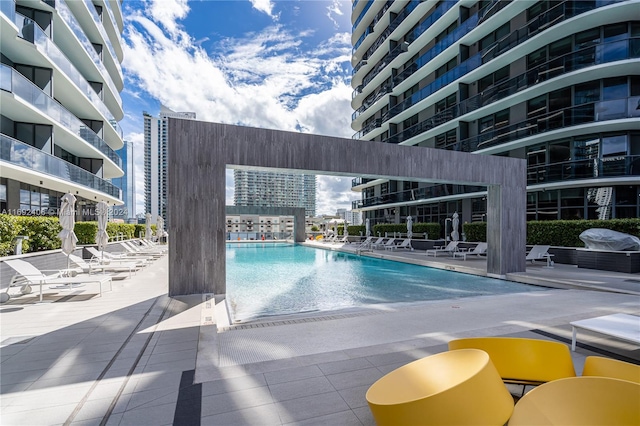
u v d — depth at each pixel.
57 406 2.80
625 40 14.70
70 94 19.84
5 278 7.98
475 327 5.25
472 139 22.64
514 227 11.18
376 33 35.34
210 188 7.56
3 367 3.60
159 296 7.33
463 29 23.52
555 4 17.98
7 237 8.95
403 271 13.84
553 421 2.07
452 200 24.75
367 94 38.66
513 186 11.10
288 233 43.16
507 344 3.10
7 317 5.60
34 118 15.84
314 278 12.13
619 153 15.27
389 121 32.19
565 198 16.89
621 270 11.26
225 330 5.12
